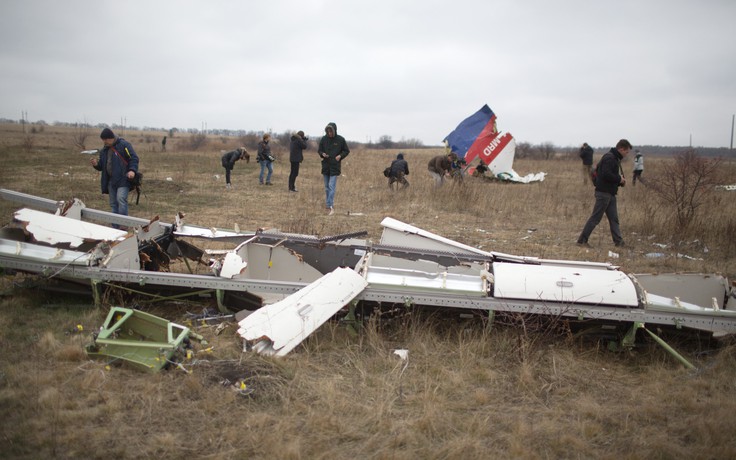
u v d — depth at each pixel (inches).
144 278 182.5
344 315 182.5
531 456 117.6
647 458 119.0
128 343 149.8
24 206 369.1
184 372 145.8
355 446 120.5
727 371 160.2
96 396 133.4
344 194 528.4
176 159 954.7
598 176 334.3
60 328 171.8
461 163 680.4
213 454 115.0
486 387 149.8
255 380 143.2
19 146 1033.5
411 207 455.8
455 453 117.4
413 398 140.6
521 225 406.6
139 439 119.4
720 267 295.4
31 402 129.3
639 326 166.6
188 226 241.3
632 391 150.6
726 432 128.6
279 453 114.7
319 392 139.6
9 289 201.2
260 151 593.6
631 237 370.9
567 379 155.4
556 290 172.1
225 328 177.0
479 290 174.1
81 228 199.9
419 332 176.1
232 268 184.2
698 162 462.0
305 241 219.6
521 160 1558.8
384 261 216.4
